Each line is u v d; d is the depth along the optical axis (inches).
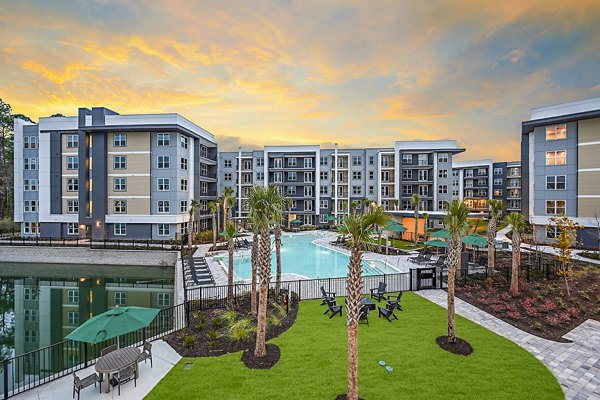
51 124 1502.2
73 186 1505.9
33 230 1530.5
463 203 455.2
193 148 1621.6
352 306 301.9
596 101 1166.3
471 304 609.0
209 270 938.7
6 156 2135.8
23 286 970.7
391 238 1546.5
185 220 1514.5
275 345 433.4
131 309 400.8
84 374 388.5
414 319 530.3
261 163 2454.5
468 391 326.0
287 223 2214.6
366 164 2299.5
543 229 1302.9
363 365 377.7
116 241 1354.6
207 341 458.3
